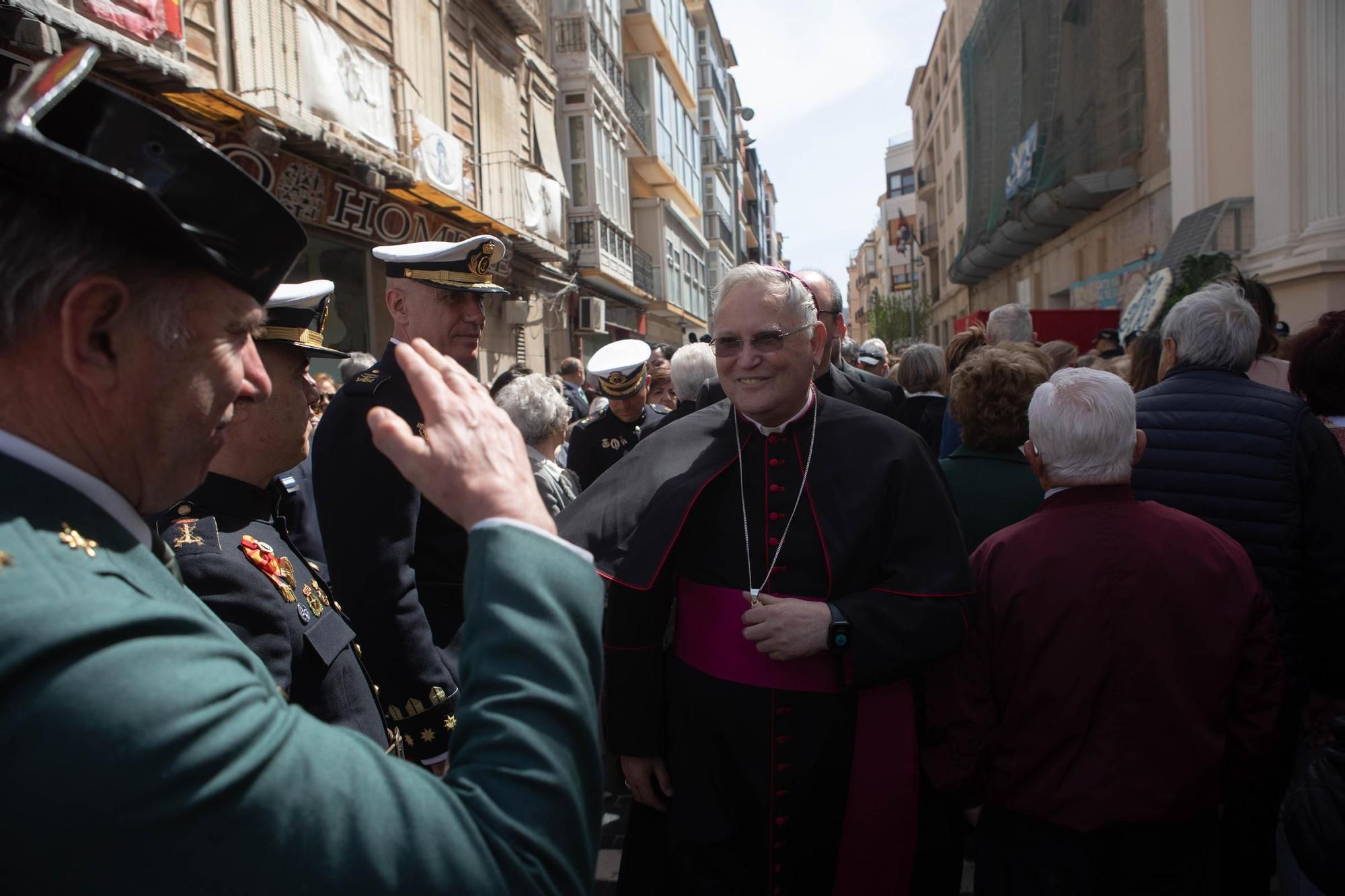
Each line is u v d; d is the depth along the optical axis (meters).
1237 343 2.30
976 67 22.41
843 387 3.13
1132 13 13.38
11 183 0.61
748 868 1.77
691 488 1.85
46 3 4.28
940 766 1.84
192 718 0.56
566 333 14.65
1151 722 1.68
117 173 0.58
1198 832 1.76
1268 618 1.75
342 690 1.44
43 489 0.62
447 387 0.82
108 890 0.54
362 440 1.86
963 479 2.54
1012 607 1.77
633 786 1.93
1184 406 2.31
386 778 0.63
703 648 1.83
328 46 7.21
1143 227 13.69
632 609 1.84
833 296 3.08
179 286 0.66
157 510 0.74
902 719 1.76
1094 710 1.71
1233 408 2.24
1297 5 9.20
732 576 1.83
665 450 2.01
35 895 0.54
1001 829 1.85
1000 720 1.83
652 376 5.59
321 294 1.56
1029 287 21.17
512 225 11.59
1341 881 1.30
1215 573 1.70
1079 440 1.77
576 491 3.29
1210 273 7.71
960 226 30.52
